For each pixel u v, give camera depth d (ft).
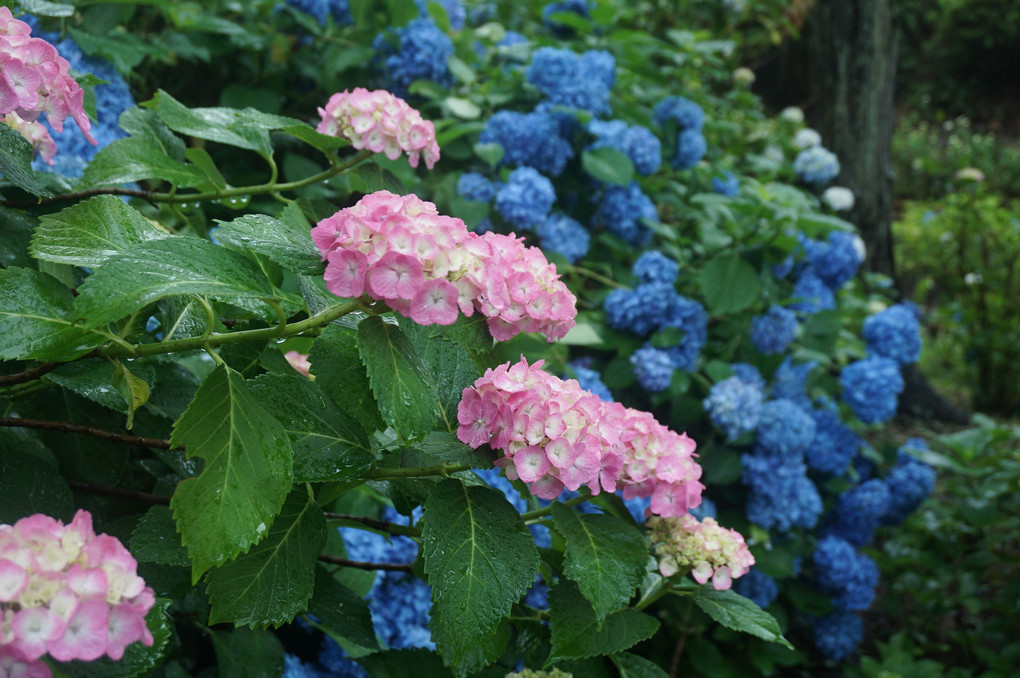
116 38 6.89
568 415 4.17
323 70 8.57
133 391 4.15
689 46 11.68
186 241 3.92
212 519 3.81
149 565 4.42
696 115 9.79
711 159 12.14
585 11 10.62
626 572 4.29
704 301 9.16
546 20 10.87
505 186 7.85
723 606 4.77
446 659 4.14
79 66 6.46
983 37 48.29
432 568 4.04
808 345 10.07
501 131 8.10
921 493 10.85
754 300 8.41
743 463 8.70
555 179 8.91
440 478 4.65
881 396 9.81
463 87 9.16
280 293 4.26
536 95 8.87
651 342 8.32
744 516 9.20
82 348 4.09
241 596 4.16
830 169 13.19
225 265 3.92
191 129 5.17
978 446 11.56
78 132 6.14
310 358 4.13
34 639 3.15
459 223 3.98
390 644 6.24
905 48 51.06
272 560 4.23
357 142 5.28
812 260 10.62
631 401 9.10
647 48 11.59
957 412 20.67
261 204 7.39
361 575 6.08
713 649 8.43
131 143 5.13
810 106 18.72
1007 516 13.25
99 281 3.70
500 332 4.11
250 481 3.89
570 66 8.45
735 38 16.37
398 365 3.93
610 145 8.63
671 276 8.25
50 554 3.42
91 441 4.80
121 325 4.42
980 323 22.97
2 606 3.24
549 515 4.56
